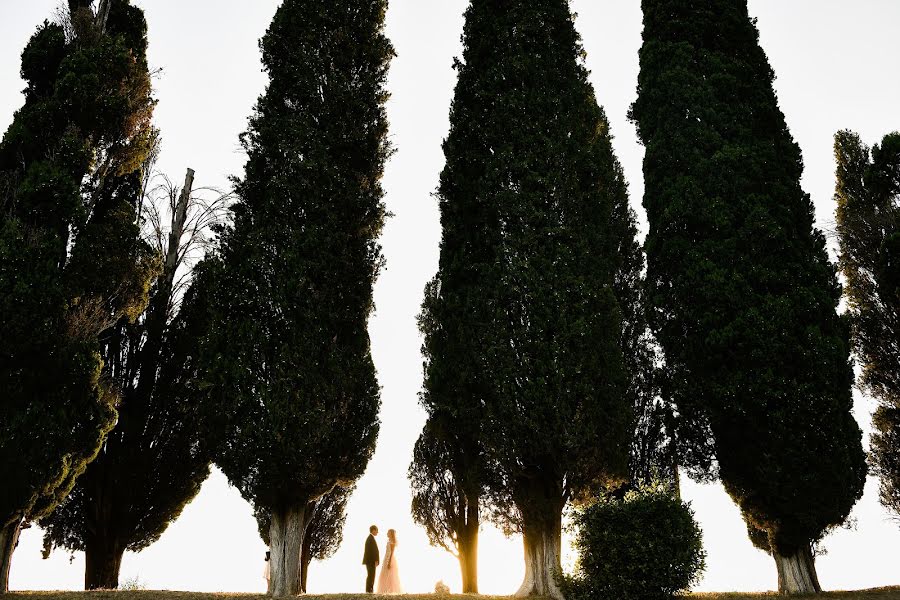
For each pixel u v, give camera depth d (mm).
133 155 17625
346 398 15055
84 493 17938
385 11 20359
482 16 19734
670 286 17078
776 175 17375
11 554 13555
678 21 20031
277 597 13336
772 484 14508
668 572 11742
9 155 16016
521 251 15867
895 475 17703
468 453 16625
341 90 18344
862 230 18891
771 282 15859
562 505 14508
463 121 18531
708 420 15875
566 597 12719
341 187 17062
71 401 14164
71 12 18500
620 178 19469
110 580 17453
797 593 14500
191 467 18828
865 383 18562
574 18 20172
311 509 15227
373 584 17453
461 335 15875
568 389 14289
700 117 18281
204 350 14992
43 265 14266
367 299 16547
